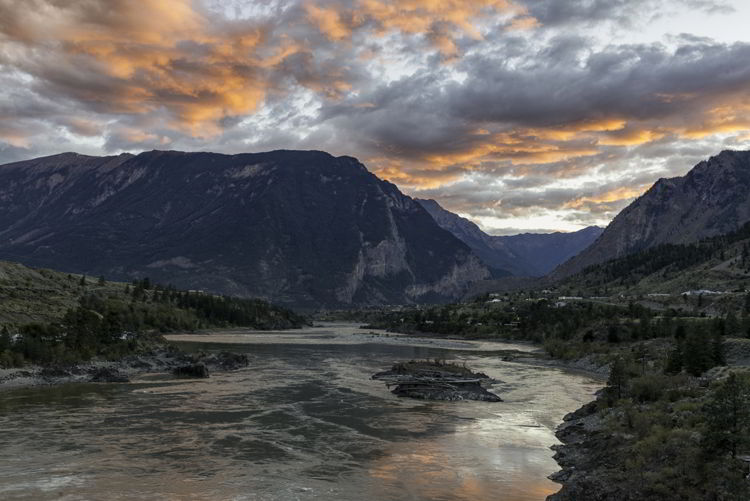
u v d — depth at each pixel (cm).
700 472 3575
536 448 5544
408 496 4156
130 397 8138
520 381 10525
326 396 8475
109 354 11250
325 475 4622
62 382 9475
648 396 6331
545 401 8319
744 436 3628
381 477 4594
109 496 4047
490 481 4519
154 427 6209
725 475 3453
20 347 9988
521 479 4572
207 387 9219
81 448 5288
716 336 8838
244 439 5756
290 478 4525
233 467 4791
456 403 8081
